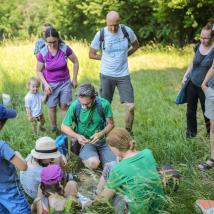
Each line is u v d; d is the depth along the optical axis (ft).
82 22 68.08
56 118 22.36
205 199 14.71
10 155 12.60
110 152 17.95
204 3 48.49
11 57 39.40
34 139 21.21
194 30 54.39
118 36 20.92
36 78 21.79
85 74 36.29
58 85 21.42
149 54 49.39
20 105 27.40
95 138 17.53
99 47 21.34
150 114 24.75
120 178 12.81
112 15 20.47
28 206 13.62
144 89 31.76
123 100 21.54
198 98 20.66
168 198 13.19
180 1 48.42
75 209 14.33
